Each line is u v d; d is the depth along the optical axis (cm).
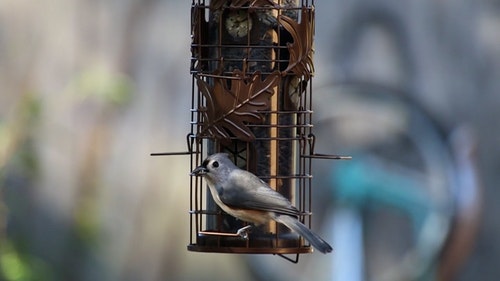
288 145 1145
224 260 1572
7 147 1497
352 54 1563
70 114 1563
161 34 1570
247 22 1127
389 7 1559
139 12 1570
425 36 1562
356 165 1570
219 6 1128
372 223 1579
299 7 1128
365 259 1577
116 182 1573
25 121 1506
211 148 1132
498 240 1560
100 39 1570
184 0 1572
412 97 1562
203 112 1116
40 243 1556
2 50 1566
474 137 1559
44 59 1566
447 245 1562
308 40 1122
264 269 1568
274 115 1127
